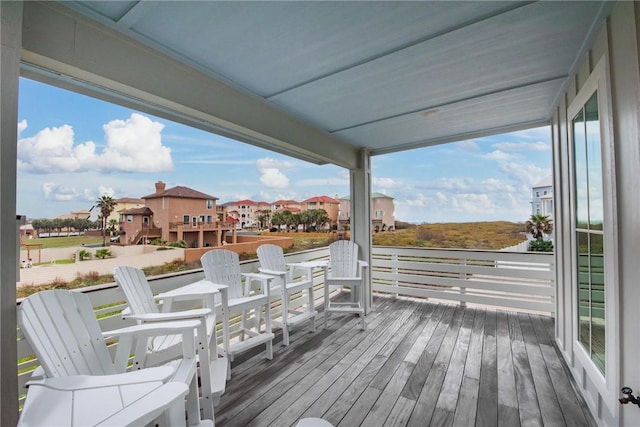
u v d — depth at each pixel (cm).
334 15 144
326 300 345
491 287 411
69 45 135
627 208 131
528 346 285
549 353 270
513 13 145
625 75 129
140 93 168
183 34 156
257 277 275
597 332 176
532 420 179
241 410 189
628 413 130
